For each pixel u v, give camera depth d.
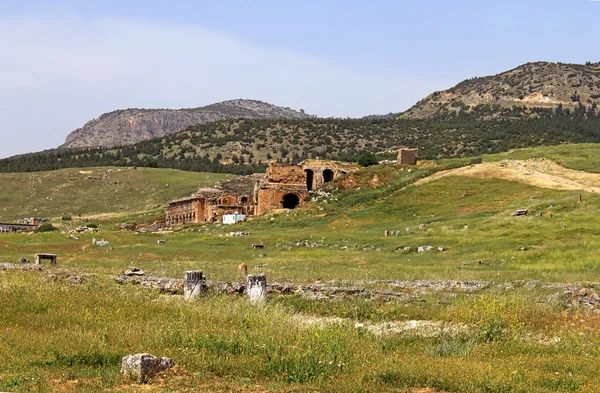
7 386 13.07
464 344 18.89
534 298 28.08
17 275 30.25
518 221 67.06
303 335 18.19
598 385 14.38
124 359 14.46
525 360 16.81
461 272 42.03
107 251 57.88
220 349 16.72
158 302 23.89
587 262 44.84
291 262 51.44
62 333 18.00
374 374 14.74
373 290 29.55
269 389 13.64
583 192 79.62
